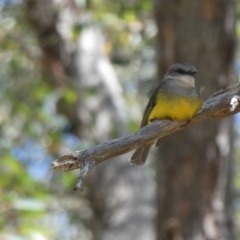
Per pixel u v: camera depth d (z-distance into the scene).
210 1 10.41
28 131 13.43
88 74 15.57
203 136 10.54
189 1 10.41
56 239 16.14
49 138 13.87
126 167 14.88
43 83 15.21
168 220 10.72
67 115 15.26
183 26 10.48
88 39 16.02
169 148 10.69
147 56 17.69
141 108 17.56
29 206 10.98
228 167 10.74
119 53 17.89
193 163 10.59
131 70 17.98
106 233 14.49
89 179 14.83
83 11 14.80
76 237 16.88
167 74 8.30
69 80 14.98
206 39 10.44
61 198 15.28
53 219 16.22
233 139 10.87
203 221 10.62
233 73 10.65
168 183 10.75
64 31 15.49
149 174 16.05
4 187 12.02
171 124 6.83
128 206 14.61
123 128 15.11
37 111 13.38
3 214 11.39
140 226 14.38
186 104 7.01
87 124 15.14
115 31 15.80
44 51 15.52
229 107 6.83
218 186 10.67
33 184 12.61
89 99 15.28
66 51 15.57
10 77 16.70
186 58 10.50
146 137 6.59
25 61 16.66
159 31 10.70
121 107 15.52
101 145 6.32
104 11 14.96
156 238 11.01
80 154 6.29
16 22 16.02
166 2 10.50
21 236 10.62
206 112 7.00
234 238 10.89
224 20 10.53
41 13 15.29
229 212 10.81
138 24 15.11
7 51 16.16
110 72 16.02
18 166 12.08
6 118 15.67
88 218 15.23
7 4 15.77
